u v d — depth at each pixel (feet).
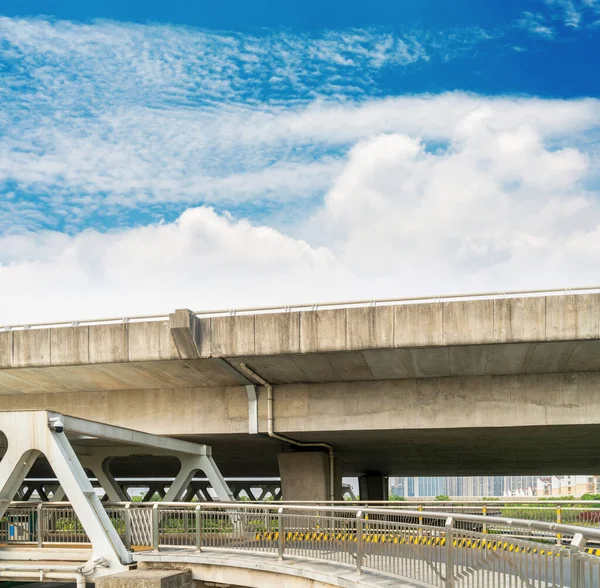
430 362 78.02
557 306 69.62
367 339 73.97
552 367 77.77
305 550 48.32
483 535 30.01
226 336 78.13
